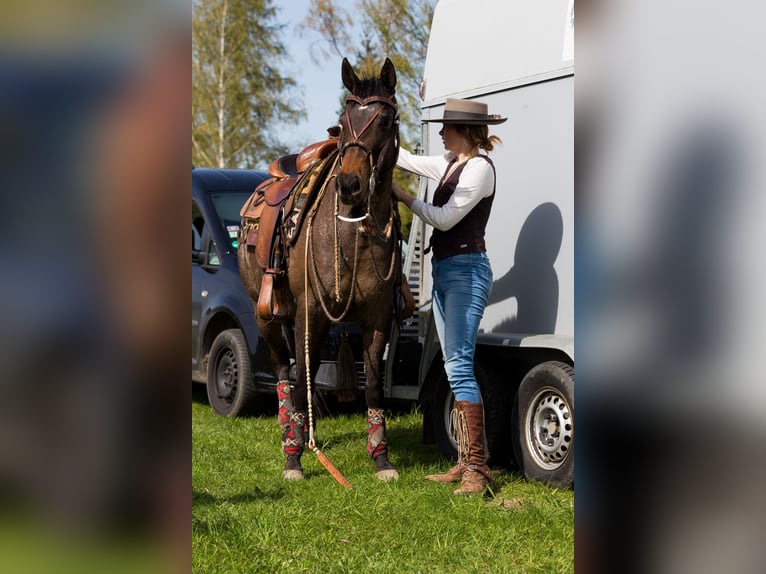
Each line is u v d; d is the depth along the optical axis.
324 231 4.45
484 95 5.20
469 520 3.77
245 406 6.91
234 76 26.05
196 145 26.66
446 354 4.42
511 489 4.44
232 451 5.45
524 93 4.90
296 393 4.73
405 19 14.55
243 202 7.74
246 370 6.84
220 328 7.44
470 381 4.36
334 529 3.67
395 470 4.63
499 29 5.11
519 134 4.93
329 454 5.34
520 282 4.91
